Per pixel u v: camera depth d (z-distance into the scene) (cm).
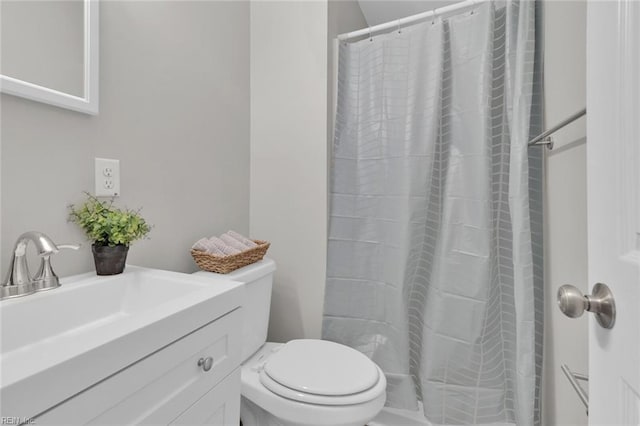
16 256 73
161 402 62
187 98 132
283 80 170
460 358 139
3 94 76
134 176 109
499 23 139
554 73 116
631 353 42
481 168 136
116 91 103
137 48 110
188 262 133
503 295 137
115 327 57
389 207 158
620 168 45
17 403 41
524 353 121
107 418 52
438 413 141
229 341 82
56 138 87
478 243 136
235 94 163
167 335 63
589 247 52
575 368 100
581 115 79
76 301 80
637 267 40
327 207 165
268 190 173
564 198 107
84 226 91
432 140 147
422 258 154
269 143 173
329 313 164
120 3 105
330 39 167
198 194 138
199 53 139
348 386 108
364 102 165
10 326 67
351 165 166
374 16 228
